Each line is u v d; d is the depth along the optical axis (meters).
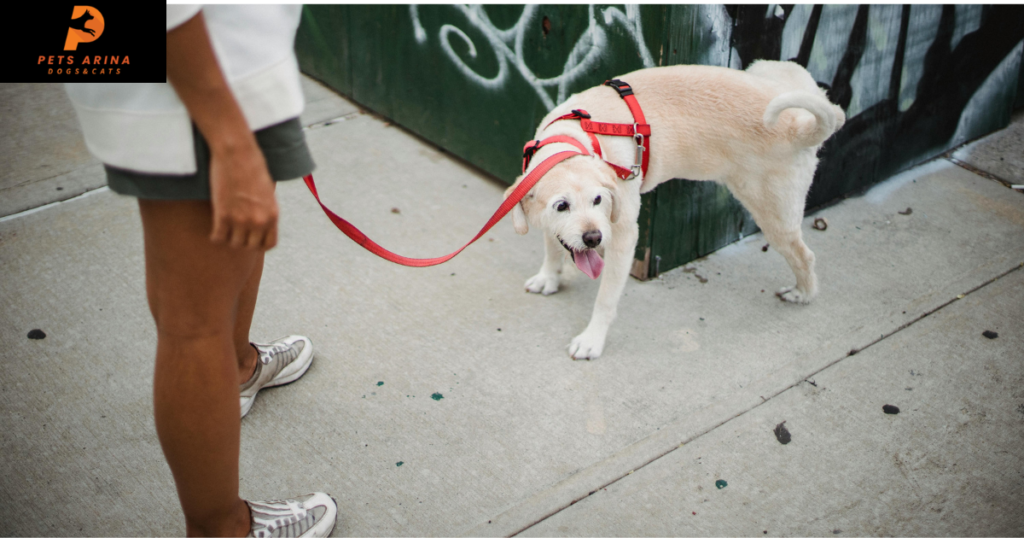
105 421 2.21
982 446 2.13
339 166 3.70
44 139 3.79
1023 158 3.77
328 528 1.84
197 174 1.19
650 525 1.91
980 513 1.92
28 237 3.06
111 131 1.17
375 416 2.26
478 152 3.59
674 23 2.44
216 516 1.56
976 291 2.82
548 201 2.09
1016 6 3.69
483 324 2.68
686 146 2.36
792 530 1.89
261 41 1.18
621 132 2.27
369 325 2.65
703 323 2.69
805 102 2.12
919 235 3.19
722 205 3.04
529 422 2.24
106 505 1.94
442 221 3.29
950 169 3.70
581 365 2.48
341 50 4.19
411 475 2.05
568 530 1.89
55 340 2.52
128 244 3.05
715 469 2.08
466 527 1.90
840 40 3.01
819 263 3.02
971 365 2.45
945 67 3.53
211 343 1.38
